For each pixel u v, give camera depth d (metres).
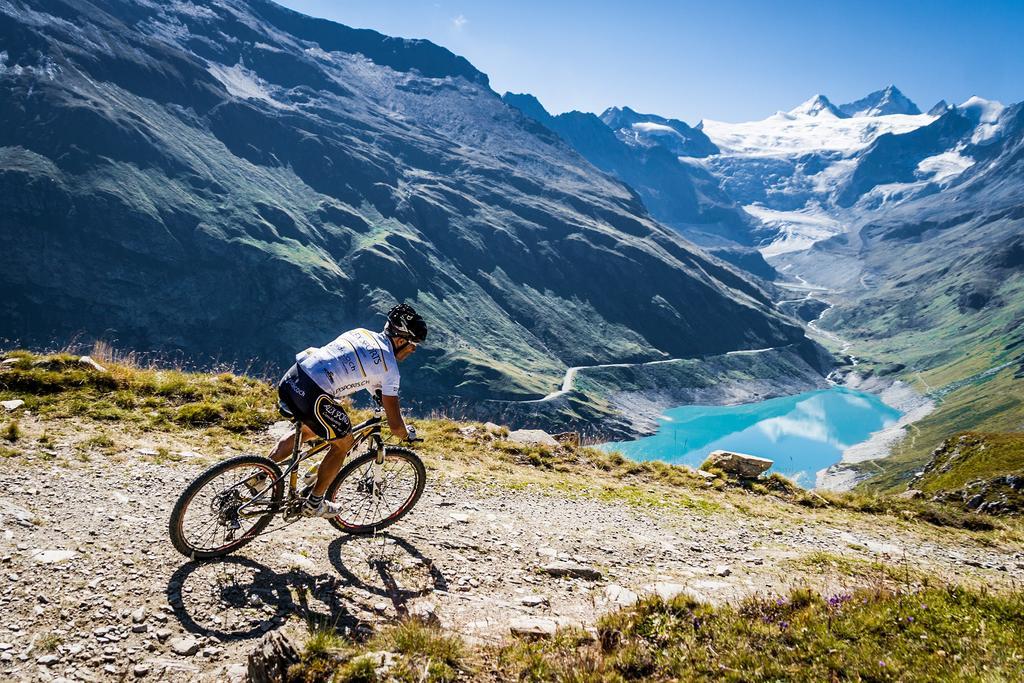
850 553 11.32
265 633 5.46
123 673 4.81
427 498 9.94
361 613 6.16
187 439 10.34
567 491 12.23
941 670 5.03
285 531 7.47
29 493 7.22
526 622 6.41
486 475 12.10
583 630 6.28
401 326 6.89
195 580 6.14
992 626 5.76
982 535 15.13
